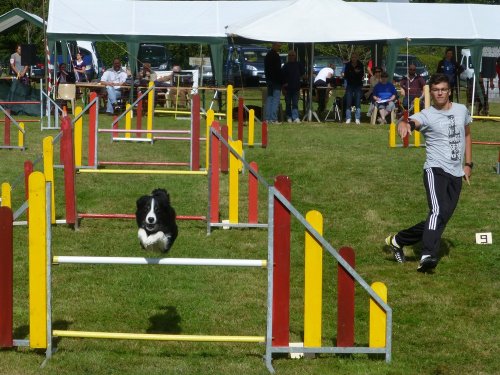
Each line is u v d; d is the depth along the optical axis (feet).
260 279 26.27
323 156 50.85
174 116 81.20
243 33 70.28
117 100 82.02
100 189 40.27
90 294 24.25
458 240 31.27
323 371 18.44
